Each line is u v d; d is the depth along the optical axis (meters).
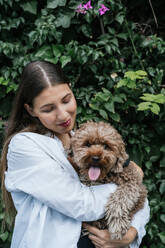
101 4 2.66
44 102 1.60
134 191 1.64
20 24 2.91
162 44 2.85
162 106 2.71
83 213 1.51
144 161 2.89
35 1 2.87
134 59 2.88
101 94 2.67
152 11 3.00
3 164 1.88
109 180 1.71
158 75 2.81
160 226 2.91
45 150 1.61
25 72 1.66
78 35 2.90
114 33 2.80
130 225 1.65
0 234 2.89
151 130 2.89
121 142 1.74
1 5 2.84
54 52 2.73
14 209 2.01
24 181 1.54
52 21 2.77
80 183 1.62
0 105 2.96
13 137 1.71
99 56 2.77
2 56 2.89
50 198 1.48
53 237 1.53
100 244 1.62
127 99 2.75
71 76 2.77
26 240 1.50
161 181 2.88
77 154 1.70
